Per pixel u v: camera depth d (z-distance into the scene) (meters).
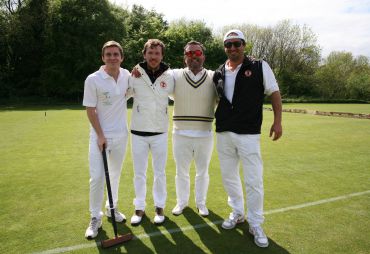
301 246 3.02
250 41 41.09
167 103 3.48
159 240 3.12
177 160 3.64
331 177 5.32
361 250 2.96
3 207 3.89
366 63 44.91
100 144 3.13
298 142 8.53
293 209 3.91
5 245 2.99
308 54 41.28
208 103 3.48
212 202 4.12
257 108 3.09
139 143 3.44
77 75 26.62
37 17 25.75
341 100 35.84
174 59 30.86
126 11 32.44
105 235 3.21
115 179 3.50
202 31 33.19
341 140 8.90
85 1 26.16
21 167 5.71
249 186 3.12
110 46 3.11
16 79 26.97
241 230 3.35
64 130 10.02
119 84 3.25
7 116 14.30
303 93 40.97
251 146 3.09
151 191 4.54
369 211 3.86
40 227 3.37
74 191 4.48
